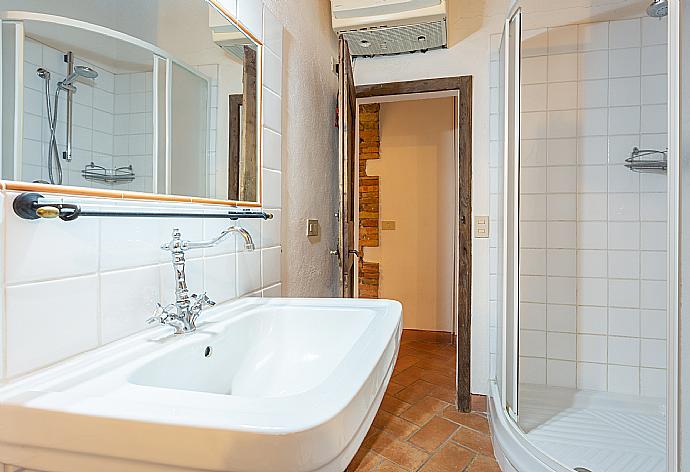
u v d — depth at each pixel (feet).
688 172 4.77
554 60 8.94
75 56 2.87
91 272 2.92
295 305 4.59
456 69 9.32
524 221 9.11
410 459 7.17
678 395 4.75
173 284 3.82
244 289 5.17
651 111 8.46
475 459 7.19
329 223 8.97
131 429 1.82
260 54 5.55
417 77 9.55
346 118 7.74
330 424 1.77
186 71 4.09
